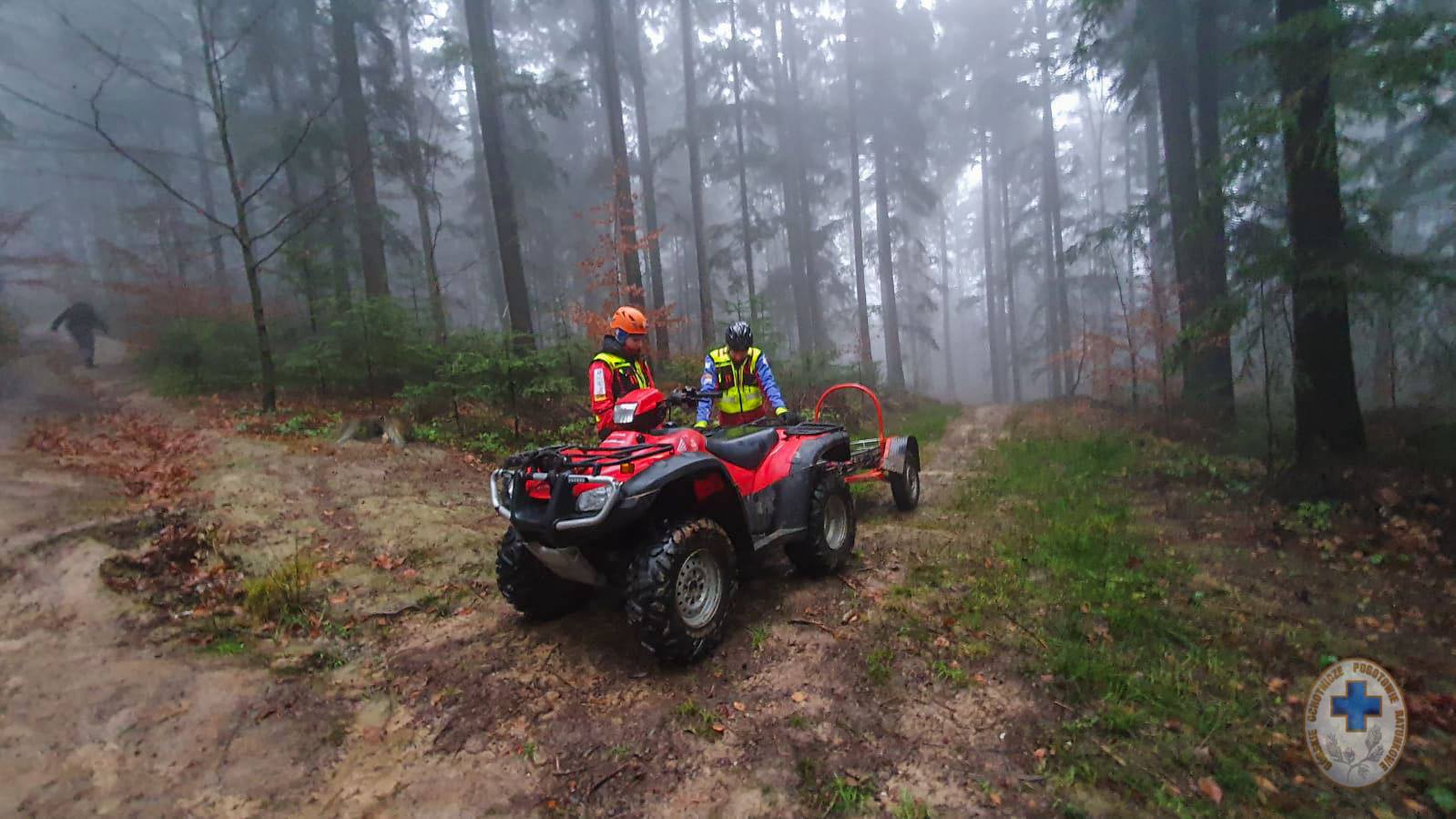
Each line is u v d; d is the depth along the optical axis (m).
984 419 14.66
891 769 2.65
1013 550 5.08
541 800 2.50
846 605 4.19
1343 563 4.75
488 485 6.82
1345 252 6.00
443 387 9.12
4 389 9.76
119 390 10.55
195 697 3.02
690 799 2.50
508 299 12.70
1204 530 5.52
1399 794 2.48
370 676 3.37
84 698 2.91
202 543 4.49
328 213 14.09
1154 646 3.54
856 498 6.90
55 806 2.31
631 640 3.76
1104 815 2.38
